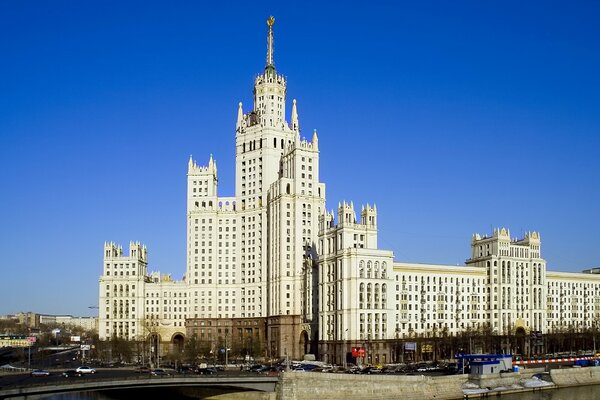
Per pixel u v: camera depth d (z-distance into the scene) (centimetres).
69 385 17988
